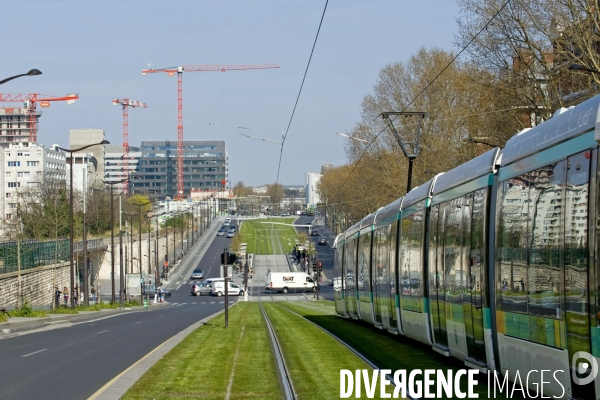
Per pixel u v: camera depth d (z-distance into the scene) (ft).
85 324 144.46
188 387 55.62
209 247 574.15
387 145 250.78
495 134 186.91
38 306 243.40
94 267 375.86
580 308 35.76
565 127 39.01
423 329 71.10
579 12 148.56
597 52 152.56
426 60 246.27
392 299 87.04
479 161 54.95
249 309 205.77
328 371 64.49
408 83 246.27
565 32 151.23
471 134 218.18
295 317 153.69
